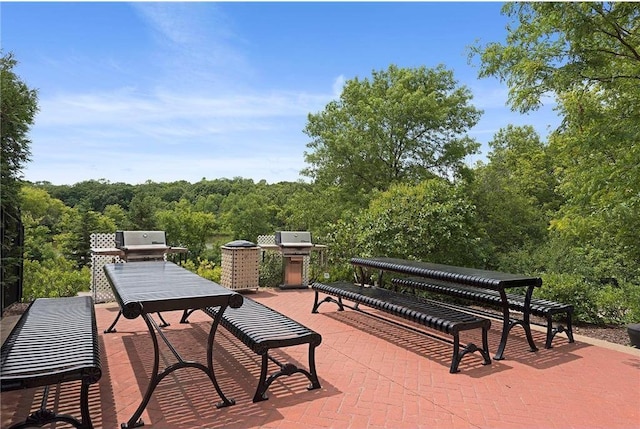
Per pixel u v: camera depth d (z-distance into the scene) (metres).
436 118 15.31
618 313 6.06
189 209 29.25
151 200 27.86
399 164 16.55
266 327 3.26
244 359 3.84
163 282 3.42
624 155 4.71
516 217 14.14
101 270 6.50
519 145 23.88
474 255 8.78
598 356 4.21
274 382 3.31
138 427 2.54
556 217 8.98
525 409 2.95
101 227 23.28
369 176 16.73
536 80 4.68
